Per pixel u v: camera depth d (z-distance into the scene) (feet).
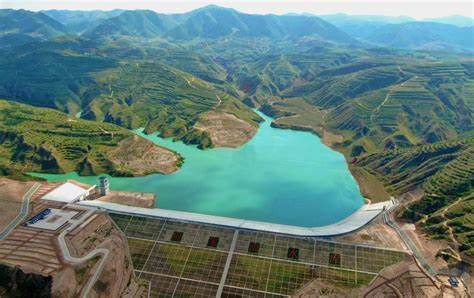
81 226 488.85
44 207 544.62
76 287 368.89
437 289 412.57
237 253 478.59
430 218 532.32
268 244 491.31
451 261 449.48
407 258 460.55
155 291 428.56
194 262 467.52
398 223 543.39
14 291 336.49
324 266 456.04
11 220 505.66
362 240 495.82
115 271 410.11
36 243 442.50
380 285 426.51
